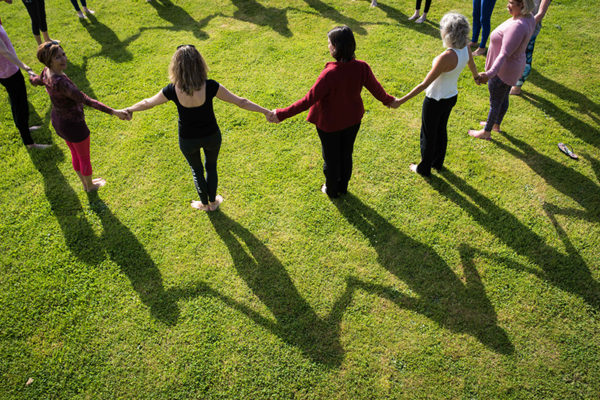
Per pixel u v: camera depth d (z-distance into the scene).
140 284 3.88
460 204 4.57
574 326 3.51
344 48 3.33
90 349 3.44
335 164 4.19
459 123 5.65
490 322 3.55
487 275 3.90
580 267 3.94
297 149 5.29
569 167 4.97
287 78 6.45
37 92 6.32
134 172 5.03
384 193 4.72
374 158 5.14
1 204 4.66
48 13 8.30
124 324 3.59
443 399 3.11
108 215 4.52
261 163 5.11
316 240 4.25
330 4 8.40
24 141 5.30
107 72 6.66
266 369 3.29
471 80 6.41
